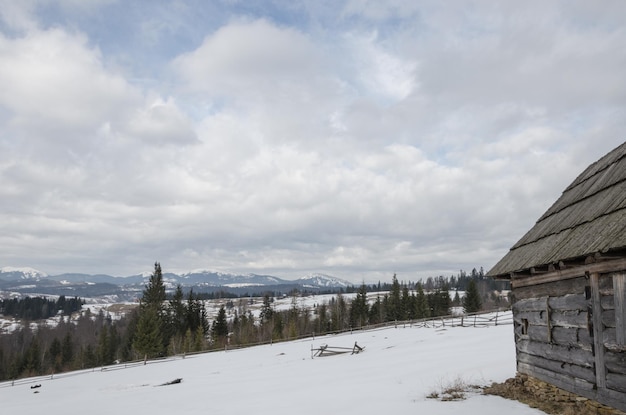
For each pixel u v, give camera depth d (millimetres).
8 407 25094
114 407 20672
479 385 15078
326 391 18328
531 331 12516
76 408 21750
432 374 18984
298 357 37406
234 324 104500
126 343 83625
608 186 10805
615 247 7539
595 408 9250
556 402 10984
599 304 9023
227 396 20297
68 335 98938
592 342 9344
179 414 17031
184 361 45312
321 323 105125
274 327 94250
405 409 13055
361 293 102625
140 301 77000
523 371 13094
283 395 18594
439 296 98438
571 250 9266
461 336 35469
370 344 40750
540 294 11953
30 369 83312
